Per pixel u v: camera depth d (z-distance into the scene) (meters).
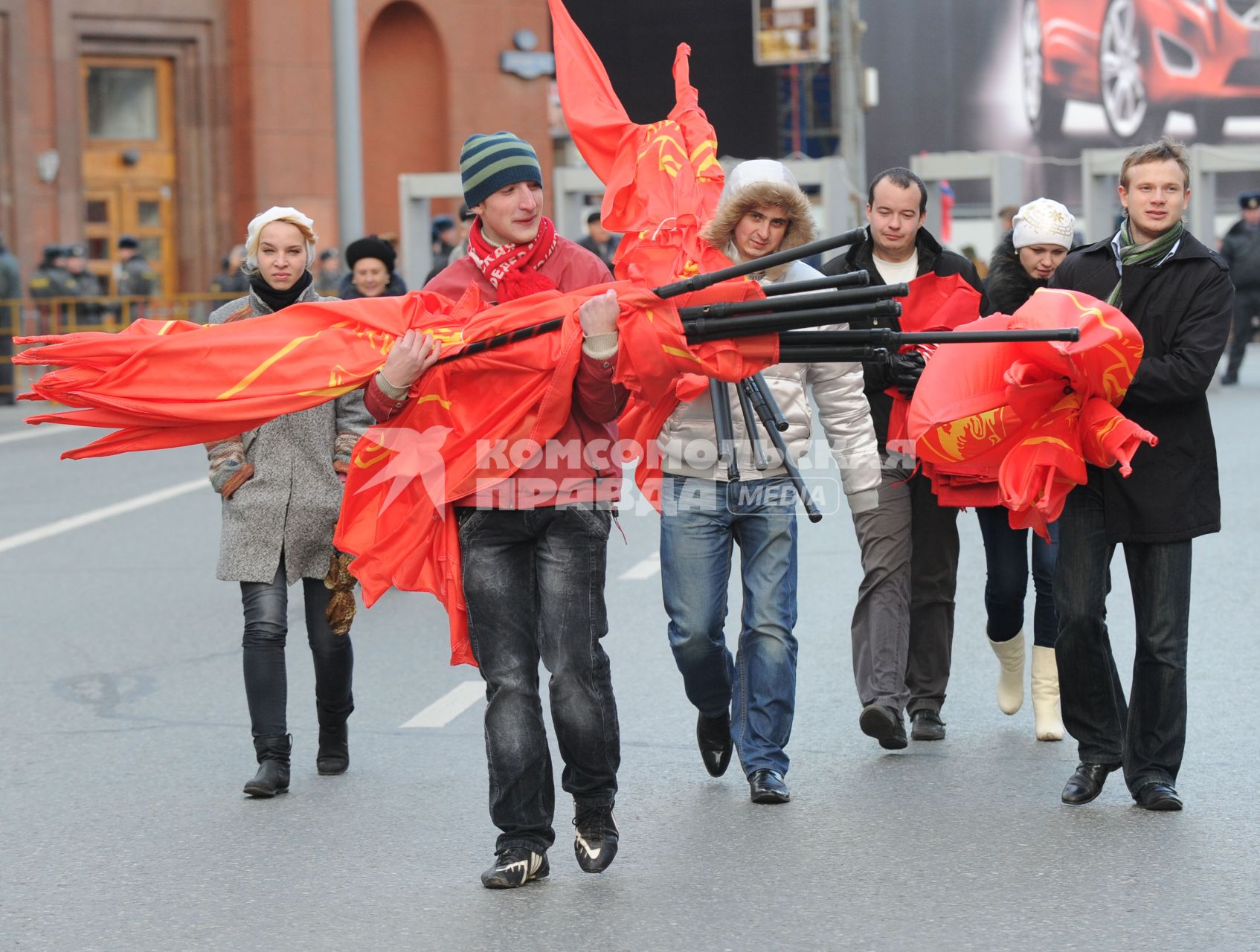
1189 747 8.42
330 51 40.38
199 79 39.28
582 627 6.64
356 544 6.78
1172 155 7.34
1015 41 60.44
